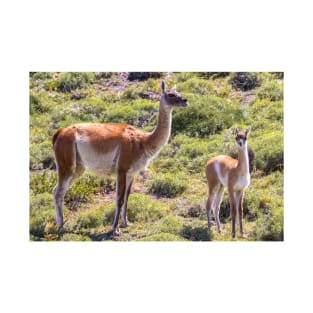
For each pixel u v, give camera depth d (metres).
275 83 72.62
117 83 73.94
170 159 63.97
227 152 63.72
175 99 49.50
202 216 56.12
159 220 55.03
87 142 50.44
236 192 50.62
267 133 66.00
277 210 55.00
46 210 56.12
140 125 68.25
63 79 73.00
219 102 70.06
